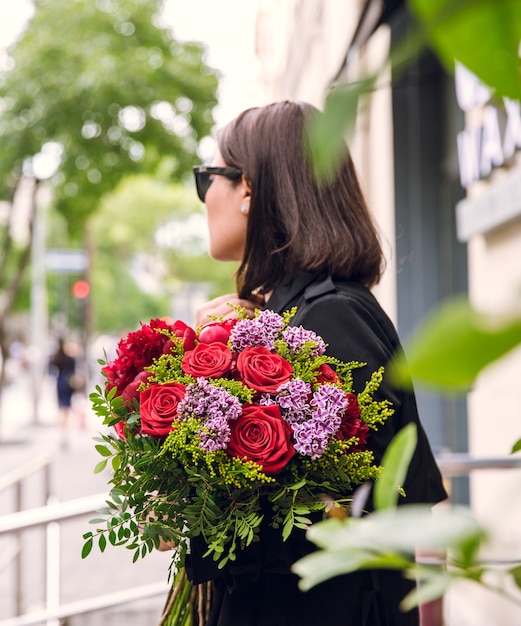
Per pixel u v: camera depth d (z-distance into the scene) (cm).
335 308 168
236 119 194
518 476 42
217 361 151
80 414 1891
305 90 1369
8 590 397
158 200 4169
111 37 1395
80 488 960
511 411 438
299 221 180
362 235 183
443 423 582
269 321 157
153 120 1398
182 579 180
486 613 438
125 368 157
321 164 39
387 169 627
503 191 429
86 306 2900
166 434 148
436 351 31
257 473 141
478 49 36
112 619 400
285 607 157
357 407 151
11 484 391
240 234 196
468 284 557
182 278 4831
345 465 150
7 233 1730
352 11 751
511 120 412
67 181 1411
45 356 2864
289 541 152
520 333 31
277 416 146
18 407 2808
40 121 1382
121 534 149
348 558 48
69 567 512
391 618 163
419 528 40
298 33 1390
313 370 155
